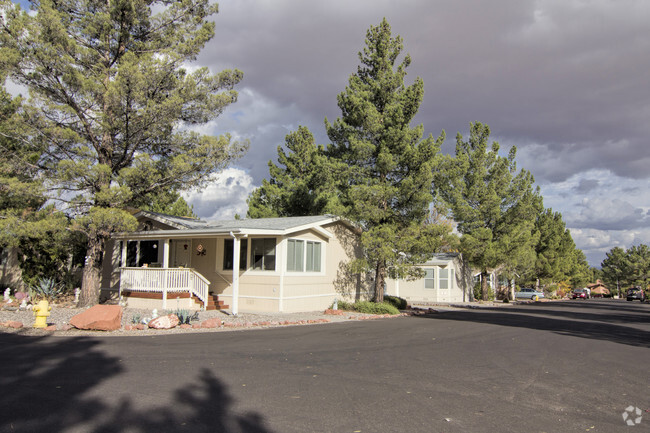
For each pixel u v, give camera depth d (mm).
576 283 66500
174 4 17984
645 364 9633
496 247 33500
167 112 15914
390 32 23047
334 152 23641
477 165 34719
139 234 19203
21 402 5641
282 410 5617
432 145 21203
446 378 7668
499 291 44000
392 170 22328
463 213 32938
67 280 22047
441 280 35812
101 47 17656
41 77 15781
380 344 11320
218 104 17344
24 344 9852
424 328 15320
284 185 34188
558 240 49906
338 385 6934
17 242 17422
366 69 23469
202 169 17234
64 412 5293
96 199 16078
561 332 15406
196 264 21141
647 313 28938
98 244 17344
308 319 16797
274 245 19172
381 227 20984
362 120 21922
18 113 15227
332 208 23938
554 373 8406
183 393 6207
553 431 5172
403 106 22328
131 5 16641
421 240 20891
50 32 14969
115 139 17719
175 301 18344
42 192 15672
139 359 8445
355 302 22922
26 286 22750
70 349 9328
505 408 6020
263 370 7809
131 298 18906
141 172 16062
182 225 19141
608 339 13875
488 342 12367
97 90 15398
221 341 11039
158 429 4844
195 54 16781
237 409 5605
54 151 16562
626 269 88938
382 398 6293
